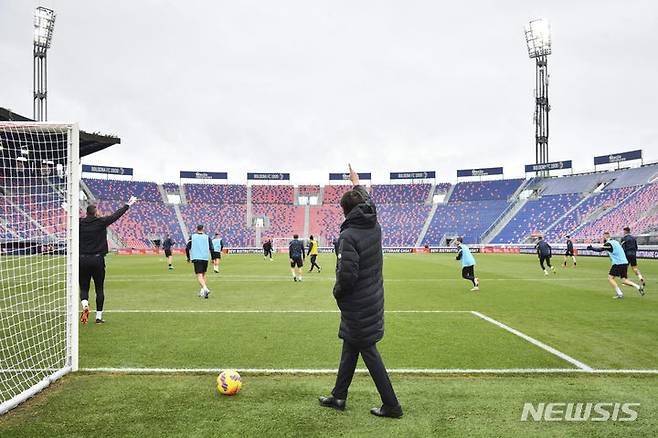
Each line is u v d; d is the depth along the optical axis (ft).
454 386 16.06
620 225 142.41
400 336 24.34
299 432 12.06
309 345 22.15
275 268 77.92
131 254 146.61
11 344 22.29
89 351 20.88
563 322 28.37
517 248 153.79
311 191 222.69
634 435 12.12
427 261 102.27
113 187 194.18
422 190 217.36
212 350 21.12
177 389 15.53
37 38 131.34
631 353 20.90
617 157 177.27
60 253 24.34
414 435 11.93
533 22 174.50
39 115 132.98
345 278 12.35
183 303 36.11
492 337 24.12
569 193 179.93
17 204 26.68
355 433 12.02
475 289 45.98
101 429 12.26
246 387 15.76
